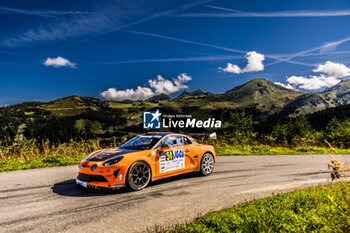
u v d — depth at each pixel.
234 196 7.23
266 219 4.90
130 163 7.53
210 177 9.62
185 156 9.15
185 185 8.36
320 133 32.84
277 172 10.94
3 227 5.13
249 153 17.20
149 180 8.00
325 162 14.05
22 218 5.58
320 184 8.75
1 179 8.91
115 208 6.21
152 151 8.16
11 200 6.73
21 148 13.66
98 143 15.45
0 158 12.62
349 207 4.88
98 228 5.12
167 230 4.84
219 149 17.88
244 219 5.01
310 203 5.82
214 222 4.93
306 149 20.03
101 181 7.29
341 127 28.28
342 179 9.51
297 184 8.74
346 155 17.92
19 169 10.61
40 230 5.01
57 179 8.95
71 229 5.07
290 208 5.60
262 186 8.41
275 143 23.22
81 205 6.40
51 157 12.70
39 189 7.71
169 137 8.83
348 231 4.46
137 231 5.00
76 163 12.02
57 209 6.12
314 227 4.70
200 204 6.53
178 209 6.17
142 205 6.43
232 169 11.39
